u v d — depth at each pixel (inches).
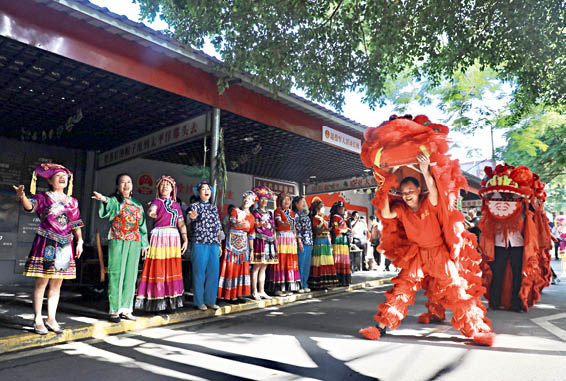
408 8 270.2
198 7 241.8
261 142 404.8
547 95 350.9
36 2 192.4
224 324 209.8
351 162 502.9
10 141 366.0
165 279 214.1
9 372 131.7
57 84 257.4
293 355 149.6
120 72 224.8
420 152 159.6
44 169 172.4
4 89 265.4
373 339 173.9
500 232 262.1
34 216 372.2
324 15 273.9
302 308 261.4
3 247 352.2
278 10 253.9
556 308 267.7
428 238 172.4
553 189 1269.7
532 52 286.8
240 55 257.6
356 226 561.0
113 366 137.7
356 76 298.0
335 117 373.4
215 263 237.5
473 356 147.2
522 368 133.0
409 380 122.0
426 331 190.4
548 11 269.9
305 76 282.4
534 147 637.3
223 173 280.5
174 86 252.5
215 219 238.2
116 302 193.9
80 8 196.5
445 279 171.8
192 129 299.4
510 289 258.7
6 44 203.9
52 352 155.3
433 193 162.4
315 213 344.2
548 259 269.3
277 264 295.3
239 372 130.4
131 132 356.5
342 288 359.6
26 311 215.5
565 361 141.0
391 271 548.4
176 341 172.2
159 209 215.8
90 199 414.3
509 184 256.7
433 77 338.3
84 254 343.3
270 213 283.9
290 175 601.6
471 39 298.0
